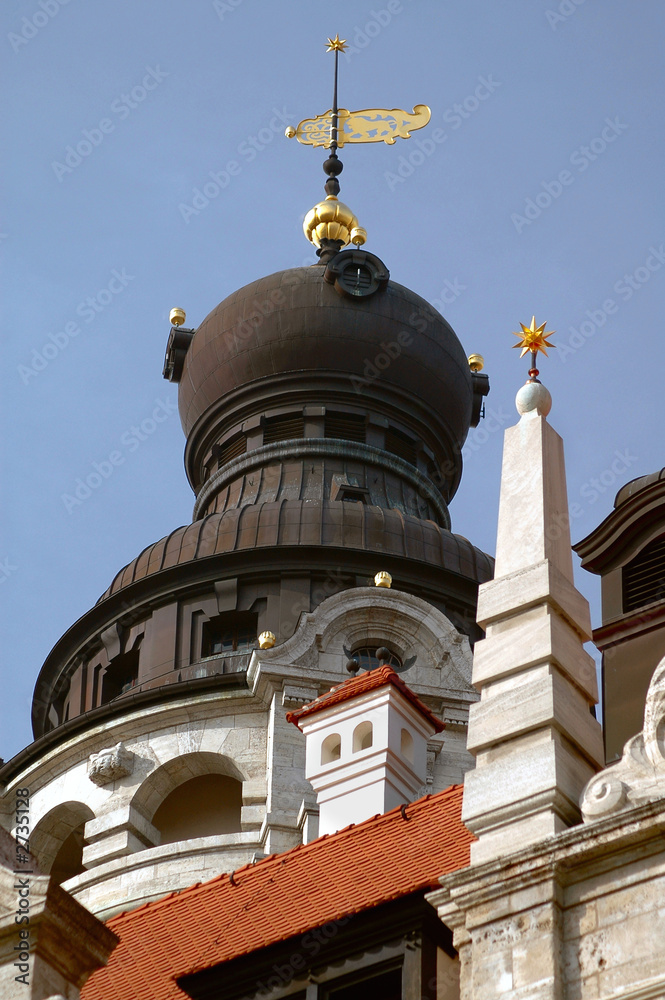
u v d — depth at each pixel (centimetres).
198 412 8694
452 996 2725
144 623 7675
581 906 2584
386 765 3956
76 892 6888
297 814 6788
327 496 8044
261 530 7762
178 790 7306
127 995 3016
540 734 2772
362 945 2830
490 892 2638
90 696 7688
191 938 3094
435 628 7312
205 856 6806
